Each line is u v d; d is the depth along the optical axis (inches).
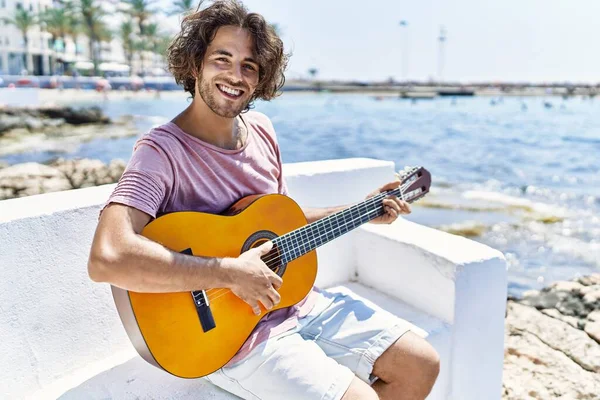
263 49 66.6
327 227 73.5
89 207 71.7
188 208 64.6
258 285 59.2
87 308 72.8
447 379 85.4
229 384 64.1
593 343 127.6
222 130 67.8
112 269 52.3
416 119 1756.9
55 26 2630.4
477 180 628.4
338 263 103.0
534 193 529.7
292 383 59.6
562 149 997.8
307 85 3949.3
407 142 1132.5
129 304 56.7
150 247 54.0
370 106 2576.3
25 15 2511.1
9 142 892.0
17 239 65.2
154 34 2839.6
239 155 69.3
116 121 1294.3
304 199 100.3
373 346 67.4
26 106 1152.8
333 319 70.8
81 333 72.6
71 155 789.2
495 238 347.9
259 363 61.7
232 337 62.4
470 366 87.1
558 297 168.1
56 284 69.4
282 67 72.5
